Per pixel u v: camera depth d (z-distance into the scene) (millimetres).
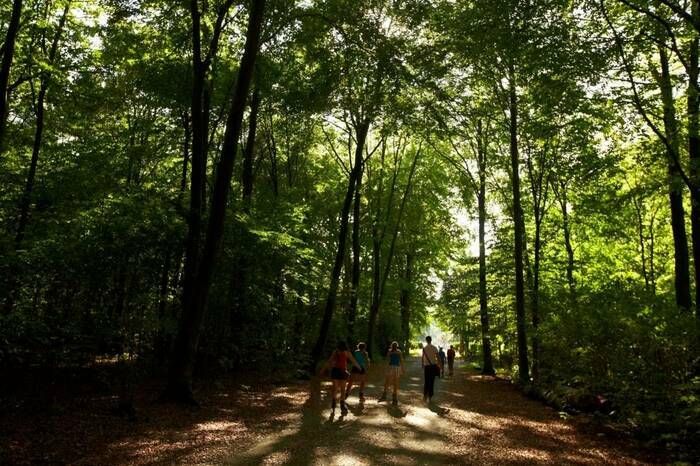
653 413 10070
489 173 28469
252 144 21797
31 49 17359
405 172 37250
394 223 38219
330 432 9844
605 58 12250
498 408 14930
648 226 28281
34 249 11820
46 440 7969
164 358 16266
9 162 22328
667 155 13883
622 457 8930
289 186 29531
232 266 17266
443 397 16938
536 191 23500
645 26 12656
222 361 17359
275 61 18750
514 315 28125
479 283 31422
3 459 6812
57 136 22234
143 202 14531
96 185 21078
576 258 28578
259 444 8656
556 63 12180
